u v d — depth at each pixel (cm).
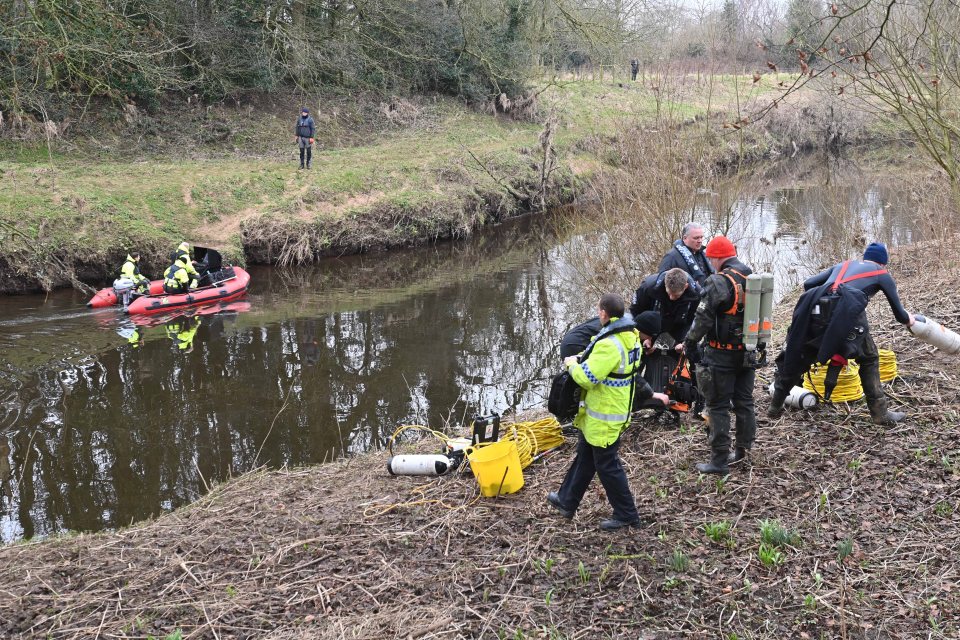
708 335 562
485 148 2736
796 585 455
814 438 621
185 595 489
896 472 559
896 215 1708
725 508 544
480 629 441
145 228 1775
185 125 2503
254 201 2034
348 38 2723
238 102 2722
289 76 2909
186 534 579
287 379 1142
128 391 1090
